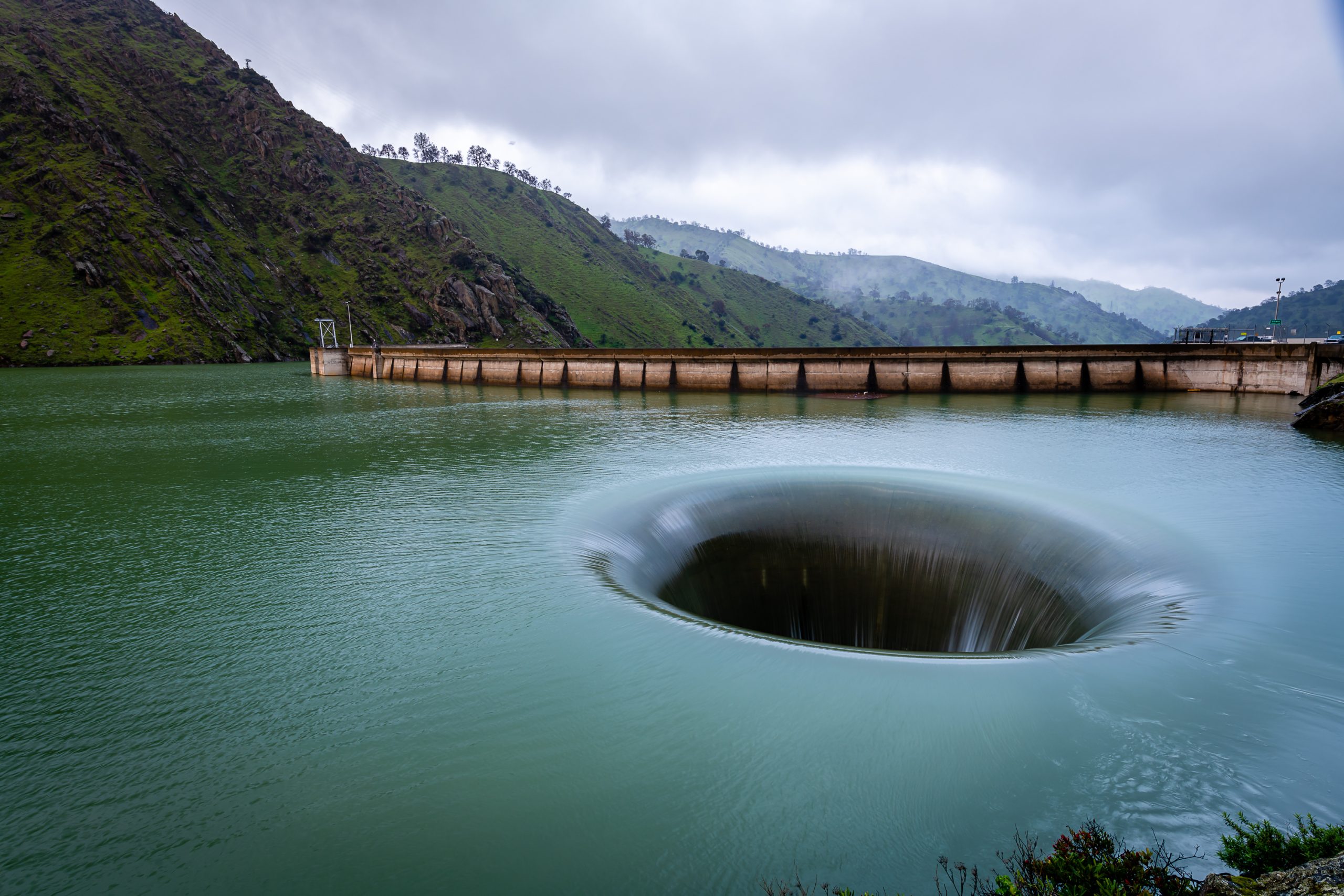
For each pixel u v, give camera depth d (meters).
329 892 6.61
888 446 32.72
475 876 6.77
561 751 8.90
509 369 77.75
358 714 9.91
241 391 74.19
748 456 30.48
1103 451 30.33
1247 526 18.42
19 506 22.66
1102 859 5.41
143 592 14.98
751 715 9.66
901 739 8.94
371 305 176.12
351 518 20.84
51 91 158.00
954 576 19.44
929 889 6.33
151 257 143.62
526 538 18.53
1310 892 4.32
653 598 14.80
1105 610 14.89
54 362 121.81
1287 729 9.02
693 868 6.79
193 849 7.23
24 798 8.12
